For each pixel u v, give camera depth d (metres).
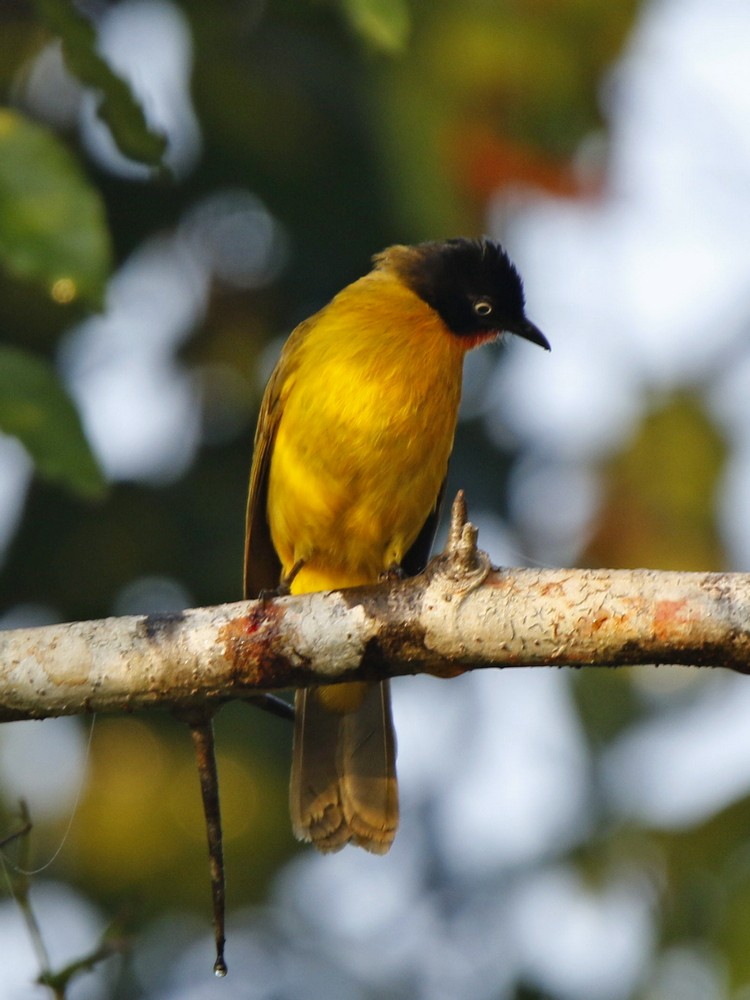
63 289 7.51
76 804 9.91
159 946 12.64
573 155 11.69
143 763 12.05
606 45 11.55
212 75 12.50
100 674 7.00
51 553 12.85
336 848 9.42
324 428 9.41
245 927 12.88
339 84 12.78
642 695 12.77
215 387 13.34
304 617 7.01
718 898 10.63
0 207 7.46
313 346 9.64
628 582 6.75
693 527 13.03
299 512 9.65
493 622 6.82
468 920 13.21
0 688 6.97
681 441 13.16
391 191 11.27
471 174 11.19
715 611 6.62
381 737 9.56
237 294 13.20
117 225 13.00
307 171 12.88
